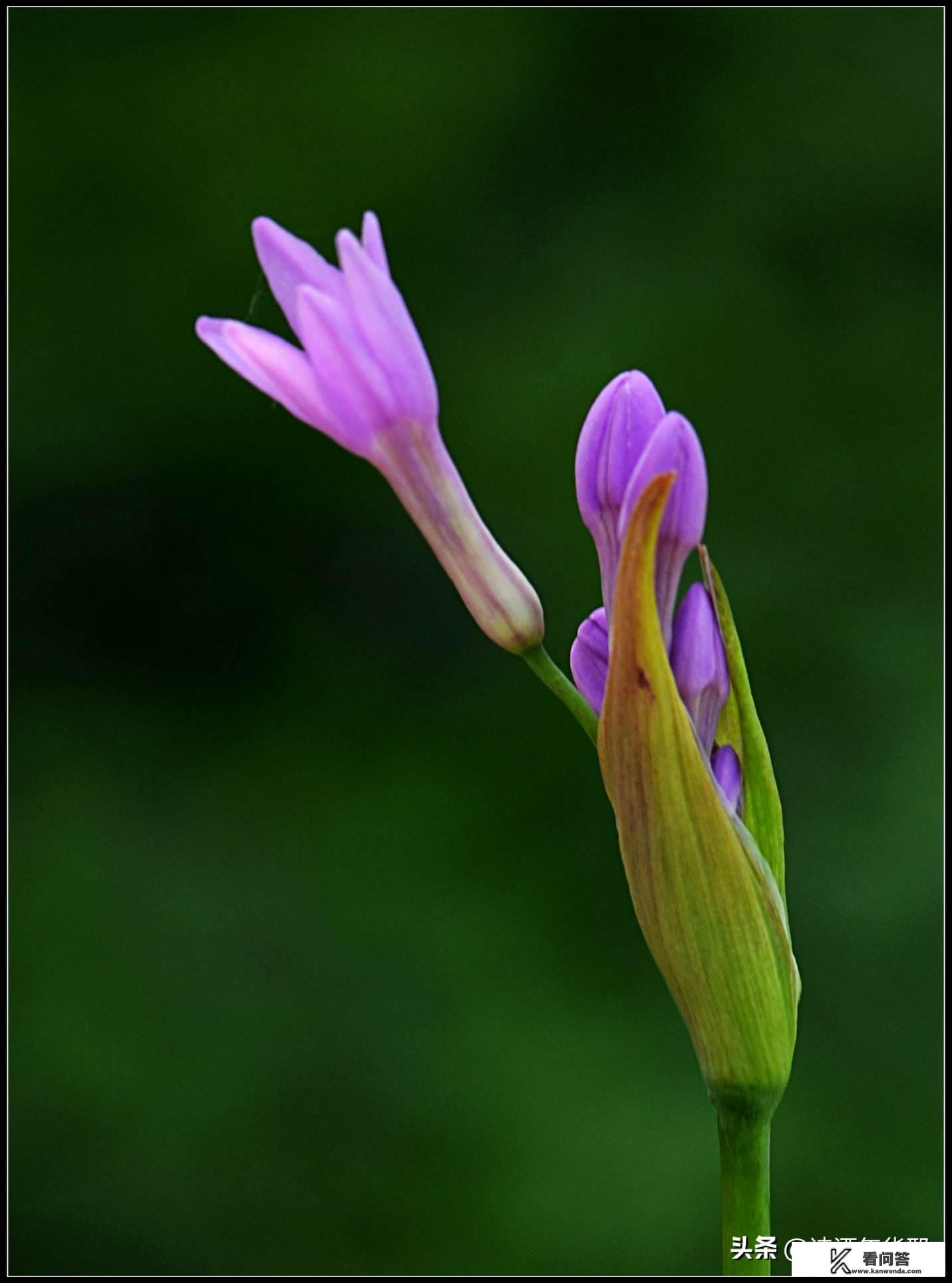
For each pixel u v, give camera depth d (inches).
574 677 12.6
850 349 29.3
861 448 29.0
